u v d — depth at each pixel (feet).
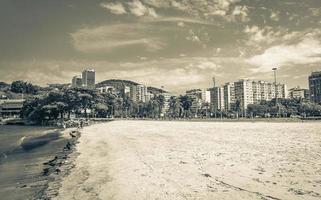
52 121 447.01
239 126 236.43
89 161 74.08
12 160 90.43
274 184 41.50
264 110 622.95
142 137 139.13
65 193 44.04
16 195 45.39
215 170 52.80
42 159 89.35
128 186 44.86
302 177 44.93
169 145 98.73
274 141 102.99
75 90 501.97
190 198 36.99
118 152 87.45
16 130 339.57
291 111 579.07
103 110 580.30
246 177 46.34
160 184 44.60
